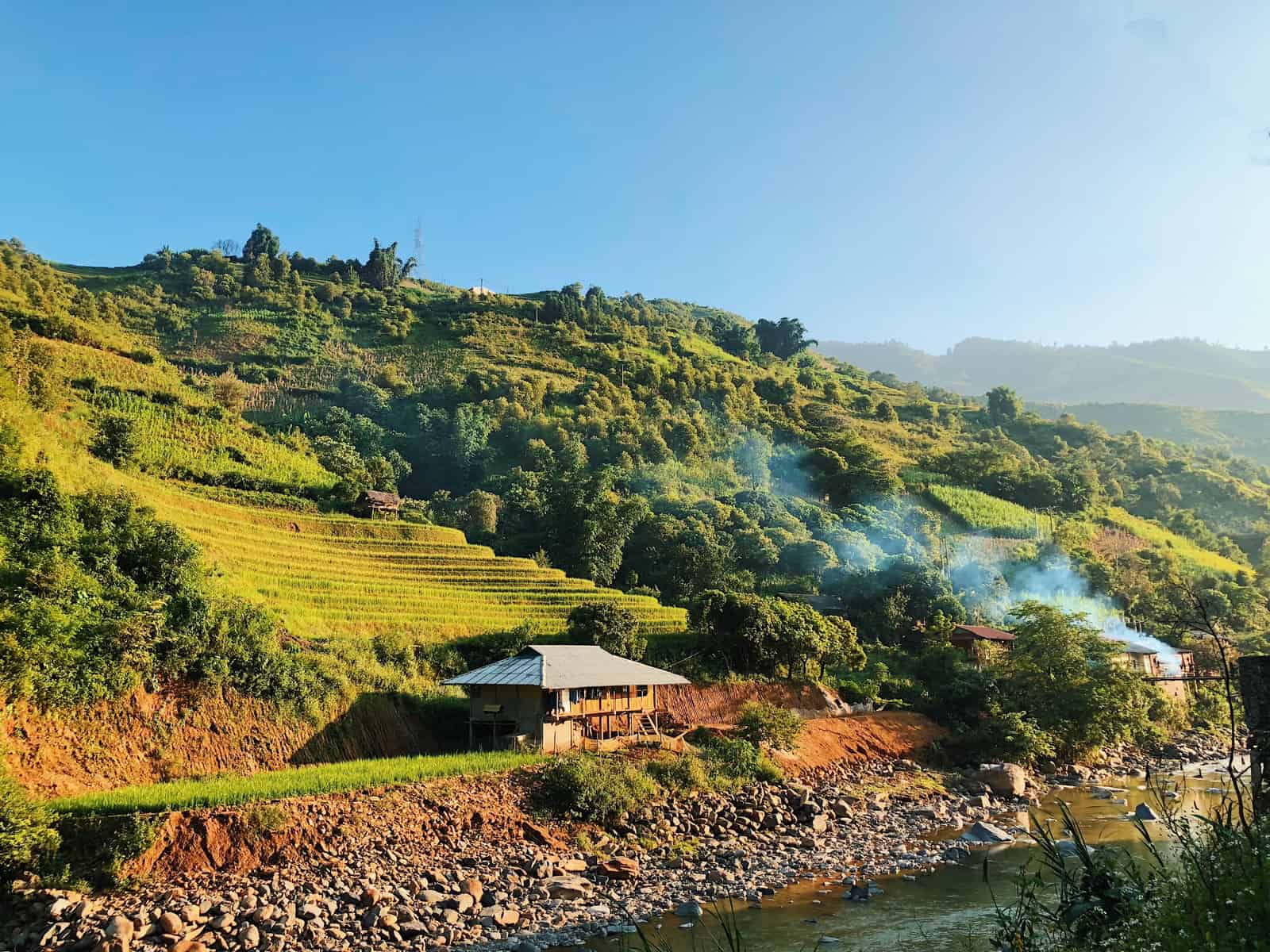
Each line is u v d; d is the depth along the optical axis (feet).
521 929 84.23
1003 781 161.58
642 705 156.97
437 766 115.96
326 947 77.20
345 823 96.22
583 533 281.54
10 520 110.01
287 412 422.00
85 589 108.68
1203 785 153.89
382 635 159.84
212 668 118.01
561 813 112.98
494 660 166.09
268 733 120.67
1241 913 28.32
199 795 93.09
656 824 117.80
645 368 528.63
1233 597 316.60
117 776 101.24
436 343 568.41
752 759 145.38
